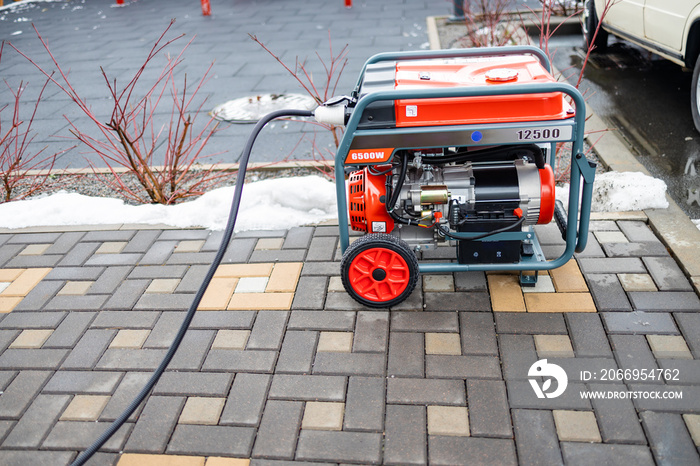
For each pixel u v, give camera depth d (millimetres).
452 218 2803
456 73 2785
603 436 2238
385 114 2602
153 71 7512
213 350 2809
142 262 3547
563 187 4090
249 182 4570
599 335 2740
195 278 3363
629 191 3711
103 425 2459
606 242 3379
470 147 2920
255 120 5766
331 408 2445
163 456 2285
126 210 4102
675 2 5105
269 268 3402
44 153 5391
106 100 6621
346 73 6938
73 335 2988
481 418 2352
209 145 5328
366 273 2916
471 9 9164
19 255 3695
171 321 3037
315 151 5078
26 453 2357
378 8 10156
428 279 3217
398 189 2742
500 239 2898
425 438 2287
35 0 13141
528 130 2555
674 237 3340
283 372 2652
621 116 5332
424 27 8688
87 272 3488
